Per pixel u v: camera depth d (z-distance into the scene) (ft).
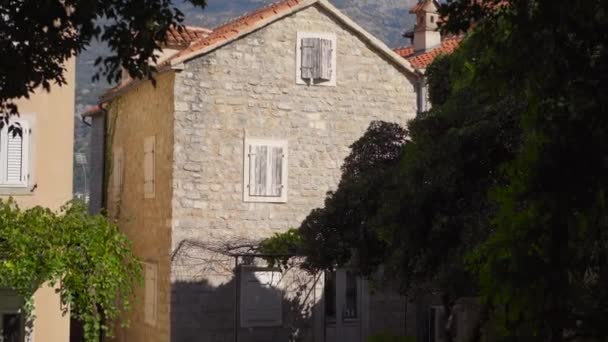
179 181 75.46
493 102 47.26
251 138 77.71
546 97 19.92
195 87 76.13
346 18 80.28
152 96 80.28
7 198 62.80
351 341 79.30
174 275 74.95
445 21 22.04
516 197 18.88
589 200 18.69
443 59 57.21
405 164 51.75
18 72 28.78
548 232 18.54
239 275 76.59
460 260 46.11
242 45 77.51
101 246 59.11
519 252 18.44
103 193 91.30
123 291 62.23
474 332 24.17
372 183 59.47
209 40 79.92
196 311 75.20
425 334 81.10
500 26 21.38
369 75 81.71
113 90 87.51
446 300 50.62
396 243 52.11
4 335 60.90
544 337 18.45
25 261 56.44
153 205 79.30
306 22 79.66
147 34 28.99
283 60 78.84
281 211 78.33
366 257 60.13
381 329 80.18
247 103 77.66
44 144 63.72
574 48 19.85
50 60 29.30
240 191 77.15
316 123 79.77
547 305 18.34
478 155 47.62
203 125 76.23
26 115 63.21
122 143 87.56
